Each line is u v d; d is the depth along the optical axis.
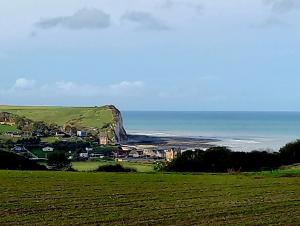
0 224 30.61
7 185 46.62
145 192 44.34
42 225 30.55
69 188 45.72
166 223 31.72
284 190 46.31
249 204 38.62
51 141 195.38
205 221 32.47
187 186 48.56
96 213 34.47
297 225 31.59
